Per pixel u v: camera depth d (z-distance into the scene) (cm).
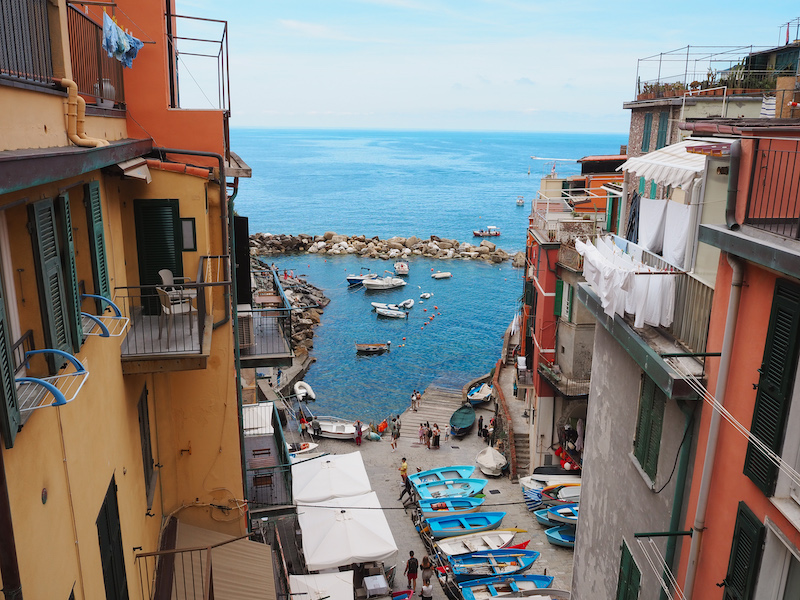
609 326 1191
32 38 690
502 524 2861
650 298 1043
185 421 1422
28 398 620
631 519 1167
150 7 1325
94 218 941
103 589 860
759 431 751
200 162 1377
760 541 747
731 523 820
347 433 3856
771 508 730
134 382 1142
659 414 1050
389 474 3444
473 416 4041
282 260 9100
